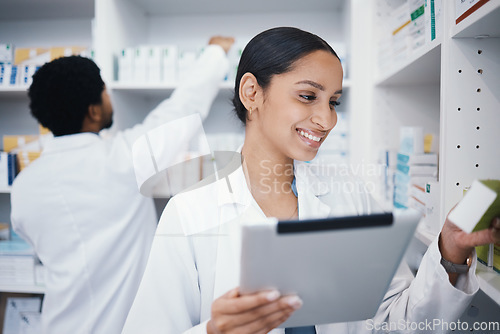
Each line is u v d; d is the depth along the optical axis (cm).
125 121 205
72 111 148
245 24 231
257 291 61
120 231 142
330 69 89
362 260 60
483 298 113
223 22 233
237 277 92
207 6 221
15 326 207
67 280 139
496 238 72
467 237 77
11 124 242
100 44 189
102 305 139
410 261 145
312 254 57
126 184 145
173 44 236
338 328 96
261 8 223
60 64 145
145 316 88
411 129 138
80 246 139
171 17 235
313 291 63
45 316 145
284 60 89
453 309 82
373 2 176
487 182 60
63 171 139
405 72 141
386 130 178
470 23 79
